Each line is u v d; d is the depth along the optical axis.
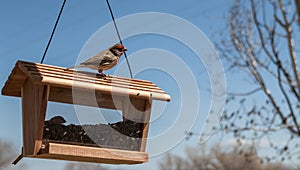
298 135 8.96
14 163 7.06
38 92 6.24
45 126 6.29
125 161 6.55
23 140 6.72
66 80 6.26
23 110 6.84
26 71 6.25
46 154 6.04
